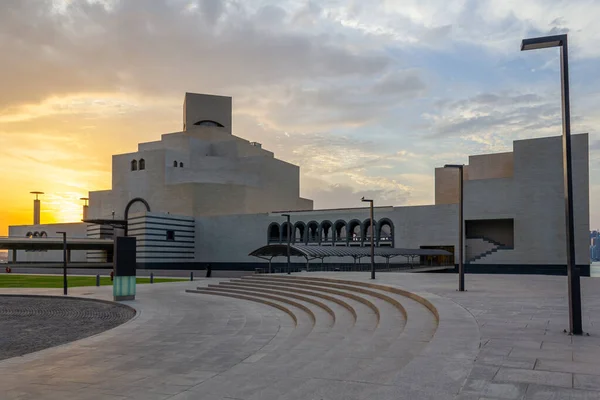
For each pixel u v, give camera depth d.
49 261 100.00
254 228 75.25
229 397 7.55
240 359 13.60
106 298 33.41
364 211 66.94
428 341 10.87
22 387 10.32
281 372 8.95
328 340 13.98
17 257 104.56
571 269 10.91
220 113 95.69
